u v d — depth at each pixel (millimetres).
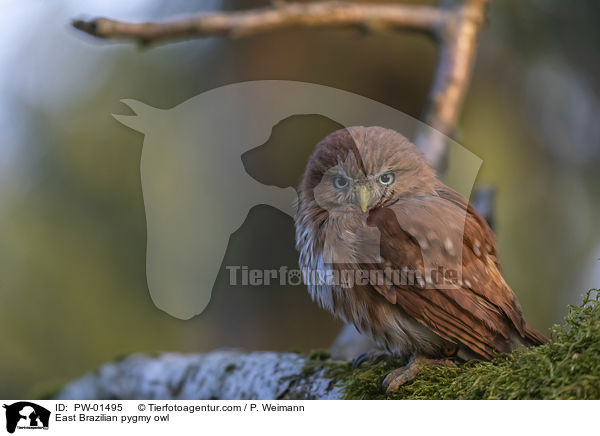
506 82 17391
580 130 17516
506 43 16828
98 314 17031
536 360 6668
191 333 17797
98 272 17172
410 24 11453
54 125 17359
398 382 8109
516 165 16891
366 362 9422
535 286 16484
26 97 17453
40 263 16828
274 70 17797
